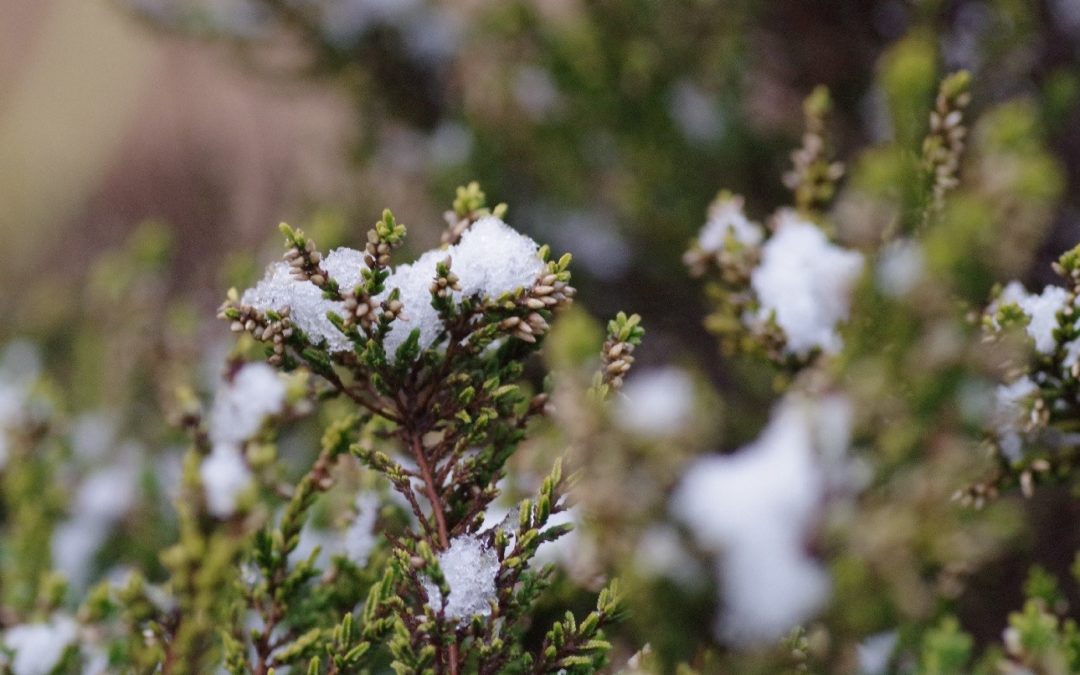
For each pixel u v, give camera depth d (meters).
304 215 1.21
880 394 0.57
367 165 1.20
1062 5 0.81
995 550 0.64
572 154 1.02
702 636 0.62
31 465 0.67
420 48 1.17
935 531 0.60
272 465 0.55
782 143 1.01
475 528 0.49
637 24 0.96
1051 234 0.73
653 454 0.70
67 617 0.56
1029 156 0.59
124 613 0.54
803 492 0.64
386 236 0.48
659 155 0.99
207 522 0.54
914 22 0.81
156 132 2.57
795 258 0.55
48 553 0.62
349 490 0.54
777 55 1.03
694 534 0.66
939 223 0.56
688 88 1.01
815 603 0.60
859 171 0.59
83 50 3.34
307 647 0.51
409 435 0.49
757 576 0.62
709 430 0.80
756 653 0.56
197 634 0.54
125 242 2.13
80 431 0.89
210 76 2.09
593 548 0.56
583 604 0.55
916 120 0.56
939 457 0.58
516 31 1.01
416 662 0.48
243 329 0.49
